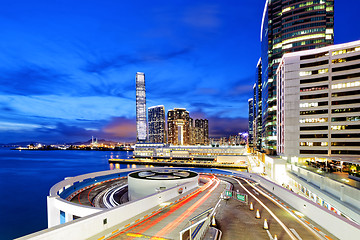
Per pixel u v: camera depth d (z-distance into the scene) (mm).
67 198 37594
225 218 21641
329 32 110188
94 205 34906
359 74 73000
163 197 27062
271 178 73438
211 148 188125
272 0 128625
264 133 147500
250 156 168000
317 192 39969
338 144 75812
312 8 111438
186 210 23828
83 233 15414
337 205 32281
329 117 77312
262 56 159750
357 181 34781
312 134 79688
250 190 37594
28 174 141375
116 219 18516
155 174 45375
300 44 113500
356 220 26891
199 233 15289
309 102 80500
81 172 151125
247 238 16781
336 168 55094
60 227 14023
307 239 16578
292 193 26391
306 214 22234
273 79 124938
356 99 73438
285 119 83688
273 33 125438
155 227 18094
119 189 44906
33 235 12727
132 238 15766
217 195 32750
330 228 17734
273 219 21297
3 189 94562
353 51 74062
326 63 78188
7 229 50156
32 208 66375
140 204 22016
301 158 80750
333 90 76938
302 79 81750
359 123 72812
